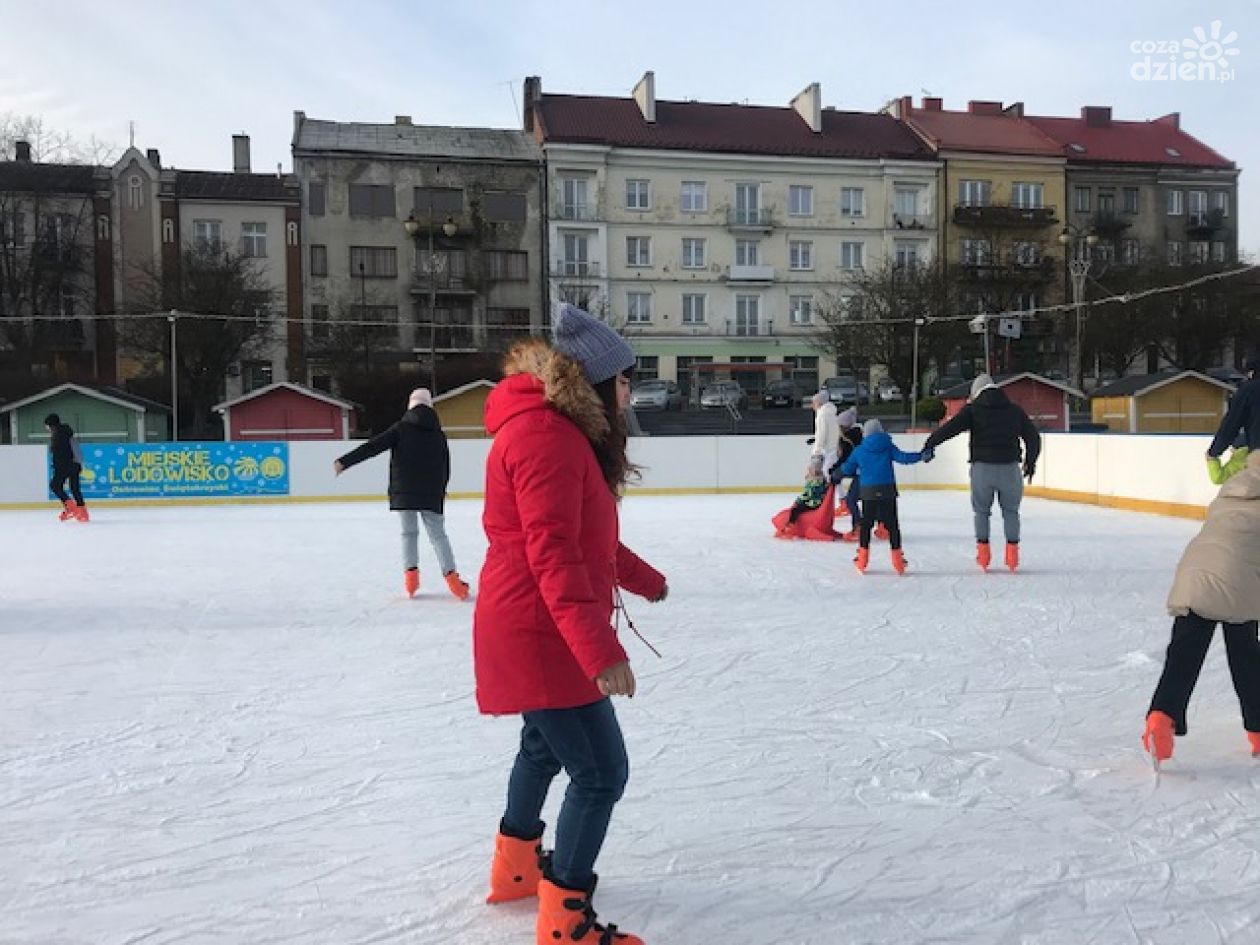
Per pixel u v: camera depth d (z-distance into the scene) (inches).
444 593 304.0
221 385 1573.6
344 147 1672.0
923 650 219.0
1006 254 1872.5
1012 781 136.1
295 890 104.8
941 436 328.2
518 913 99.6
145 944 93.6
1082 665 203.8
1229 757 144.6
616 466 92.6
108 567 367.2
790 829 120.0
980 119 2028.8
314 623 256.5
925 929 95.6
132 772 142.5
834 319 1619.1
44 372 1455.5
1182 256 1957.4
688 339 1823.3
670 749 151.1
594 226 1759.4
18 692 188.2
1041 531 456.4
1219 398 1168.2
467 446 713.6
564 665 87.4
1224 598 131.7
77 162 1626.5
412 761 146.9
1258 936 94.0
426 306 1696.6
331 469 705.6
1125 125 2124.8
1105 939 93.5
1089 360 1728.6
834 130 1934.1
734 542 430.3
